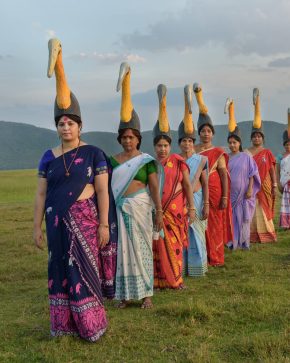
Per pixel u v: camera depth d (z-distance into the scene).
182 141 9.23
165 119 8.00
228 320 6.20
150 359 5.11
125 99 6.86
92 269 5.59
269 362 4.76
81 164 5.68
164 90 7.90
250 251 11.16
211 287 8.02
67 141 5.80
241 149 11.96
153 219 7.28
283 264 9.56
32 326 6.24
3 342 5.72
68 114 5.72
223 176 9.82
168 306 6.61
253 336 5.49
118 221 6.84
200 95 10.01
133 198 6.82
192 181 9.04
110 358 5.16
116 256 6.76
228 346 5.35
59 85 5.67
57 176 5.62
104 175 5.79
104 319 5.74
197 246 8.89
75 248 5.52
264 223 12.45
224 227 10.47
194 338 5.64
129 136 6.88
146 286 6.86
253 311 6.38
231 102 11.86
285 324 5.90
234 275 8.92
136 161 6.86
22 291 8.18
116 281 6.88
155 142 8.10
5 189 33.81
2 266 9.79
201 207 9.07
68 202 5.56
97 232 5.78
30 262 10.26
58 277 5.57
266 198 12.52
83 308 5.48
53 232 5.57
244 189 11.50
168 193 7.89
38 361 5.17
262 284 7.75
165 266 7.84
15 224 16.33
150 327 6.03
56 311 5.59
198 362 4.90
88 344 5.50
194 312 6.38
